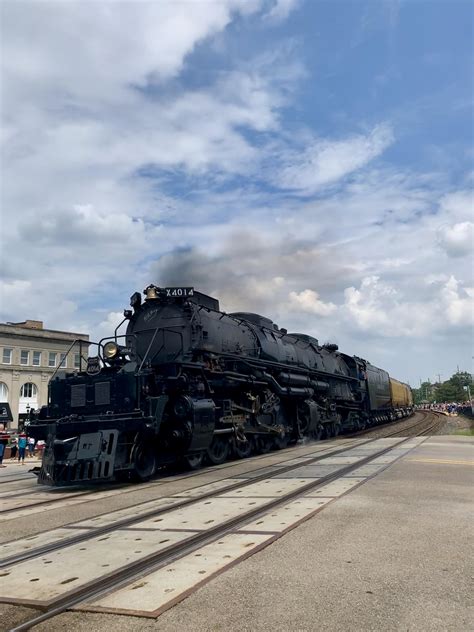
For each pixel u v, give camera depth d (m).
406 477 10.42
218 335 15.73
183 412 12.96
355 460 13.62
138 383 12.07
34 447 25.97
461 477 10.41
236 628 3.72
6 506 9.52
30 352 53.53
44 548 6.10
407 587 4.41
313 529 6.37
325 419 24.11
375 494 8.59
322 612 3.95
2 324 51.56
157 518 7.49
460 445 17.84
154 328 14.84
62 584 4.77
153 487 10.93
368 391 33.38
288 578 4.68
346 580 4.60
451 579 4.59
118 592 4.51
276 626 3.73
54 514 8.38
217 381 15.06
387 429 31.95
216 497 8.97
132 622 3.88
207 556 5.43
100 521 7.57
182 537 6.20
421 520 6.77
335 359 28.84
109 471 10.93
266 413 17.86
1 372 51.12
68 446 11.59
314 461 13.92
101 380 12.34
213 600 4.23
